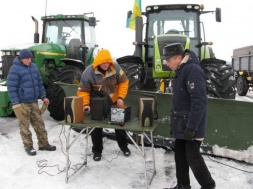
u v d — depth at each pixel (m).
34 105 4.08
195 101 2.59
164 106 4.05
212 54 6.39
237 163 3.73
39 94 4.22
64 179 3.32
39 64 5.81
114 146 4.34
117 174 3.47
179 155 2.94
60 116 5.58
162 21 5.94
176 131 2.79
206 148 3.88
